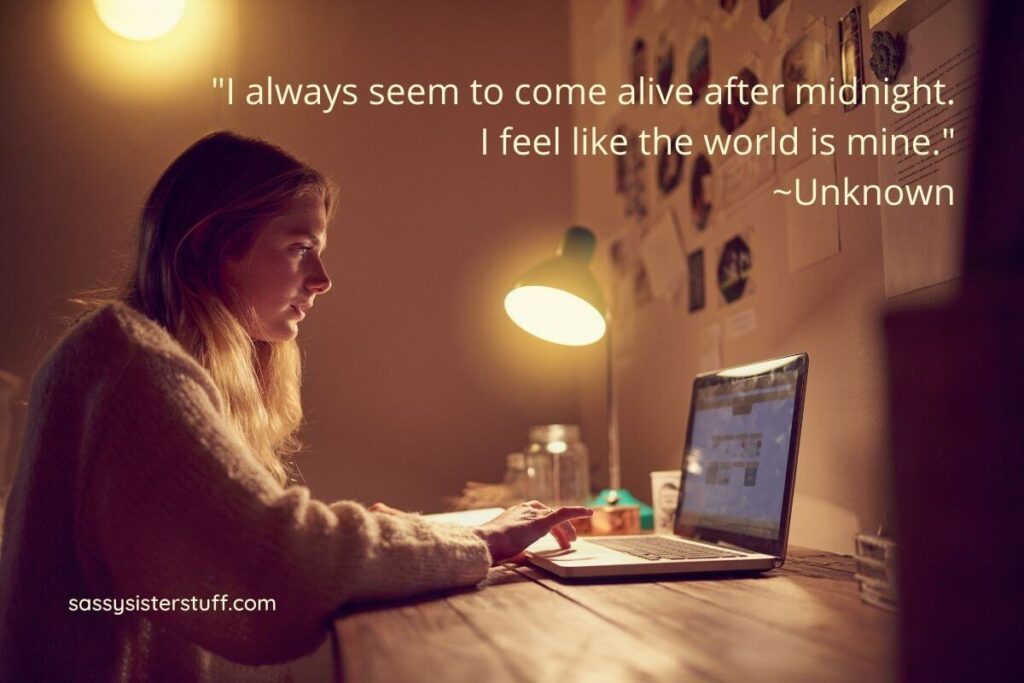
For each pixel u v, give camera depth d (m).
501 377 2.33
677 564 0.91
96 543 0.82
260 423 1.07
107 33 2.17
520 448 2.31
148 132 2.17
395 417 2.26
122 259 1.27
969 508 0.39
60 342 0.90
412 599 0.79
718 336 1.53
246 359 1.04
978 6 0.86
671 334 1.76
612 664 0.53
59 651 0.86
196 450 0.75
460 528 0.92
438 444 2.27
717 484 1.19
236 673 1.04
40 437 0.86
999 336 0.39
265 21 2.28
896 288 1.01
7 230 2.07
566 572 0.88
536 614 0.71
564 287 1.54
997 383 0.39
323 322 2.24
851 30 1.11
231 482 0.74
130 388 0.79
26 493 0.87
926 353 0.41
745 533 1.06
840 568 0.97
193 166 1.04
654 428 1.86
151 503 0.74
